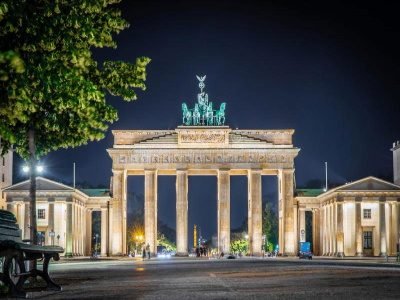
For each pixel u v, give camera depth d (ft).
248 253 513.45
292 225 518.78
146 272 183.42
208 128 520.83
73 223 499.51
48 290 98.22
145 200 513.86
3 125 70.38
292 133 523.70
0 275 81.15
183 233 511.81
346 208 506.89
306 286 103.55
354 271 169.68
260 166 518.78
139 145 519.19
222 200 514.27
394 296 82.17
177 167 518.37
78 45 89.20
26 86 71.92
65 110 99.66
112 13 99.40
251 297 81.66
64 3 84.79
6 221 86.02
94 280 135.44
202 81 542.98
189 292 91.71
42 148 128.88
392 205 506.48
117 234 513.45
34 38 78.48
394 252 502.79
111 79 107.34
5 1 69.62
